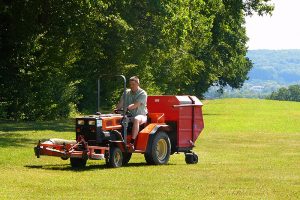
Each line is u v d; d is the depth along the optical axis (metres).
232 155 41.25
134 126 32.44
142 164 33.38
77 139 31.16
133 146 32.19
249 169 32.16
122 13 80.19
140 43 86.69
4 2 68.44
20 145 41.69
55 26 71.25
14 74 73.06
